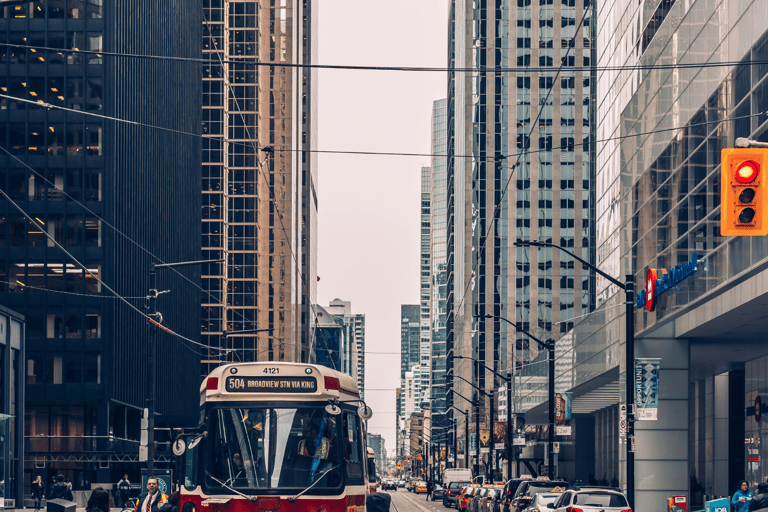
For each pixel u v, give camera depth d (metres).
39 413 74.75
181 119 106.44
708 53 34.56
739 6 30.86
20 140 76.75
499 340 151.62
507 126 156.88
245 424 14.68
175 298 100.38
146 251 87.38
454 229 189.25
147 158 88.69
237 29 157.25
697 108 35.94
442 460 148.38
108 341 74.75
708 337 40.22
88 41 77.94
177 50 104.88
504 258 153.38
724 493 49.16
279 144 181.88
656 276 38.94
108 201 76.25
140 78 86.75
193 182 113.56
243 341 148.38
